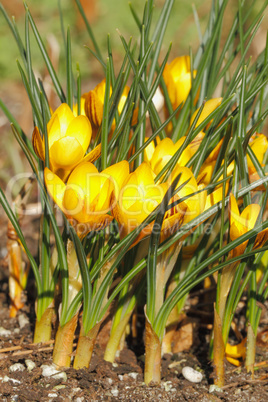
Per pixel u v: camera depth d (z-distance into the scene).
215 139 0.57
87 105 0.57
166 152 0.55
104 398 0.57
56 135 0.54
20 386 0.57
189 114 0.60
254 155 0.56
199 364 0.61
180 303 0.61
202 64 0.59
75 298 0.57
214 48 0.60
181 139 0.55
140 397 0.57
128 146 0.55
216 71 0.60
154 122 0.58
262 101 0.58
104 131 0.54
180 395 0.58
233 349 0.61
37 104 0.57
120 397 0.57
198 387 0.58
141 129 0.57
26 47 0.57
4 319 0.66
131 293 0.59
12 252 0.65
